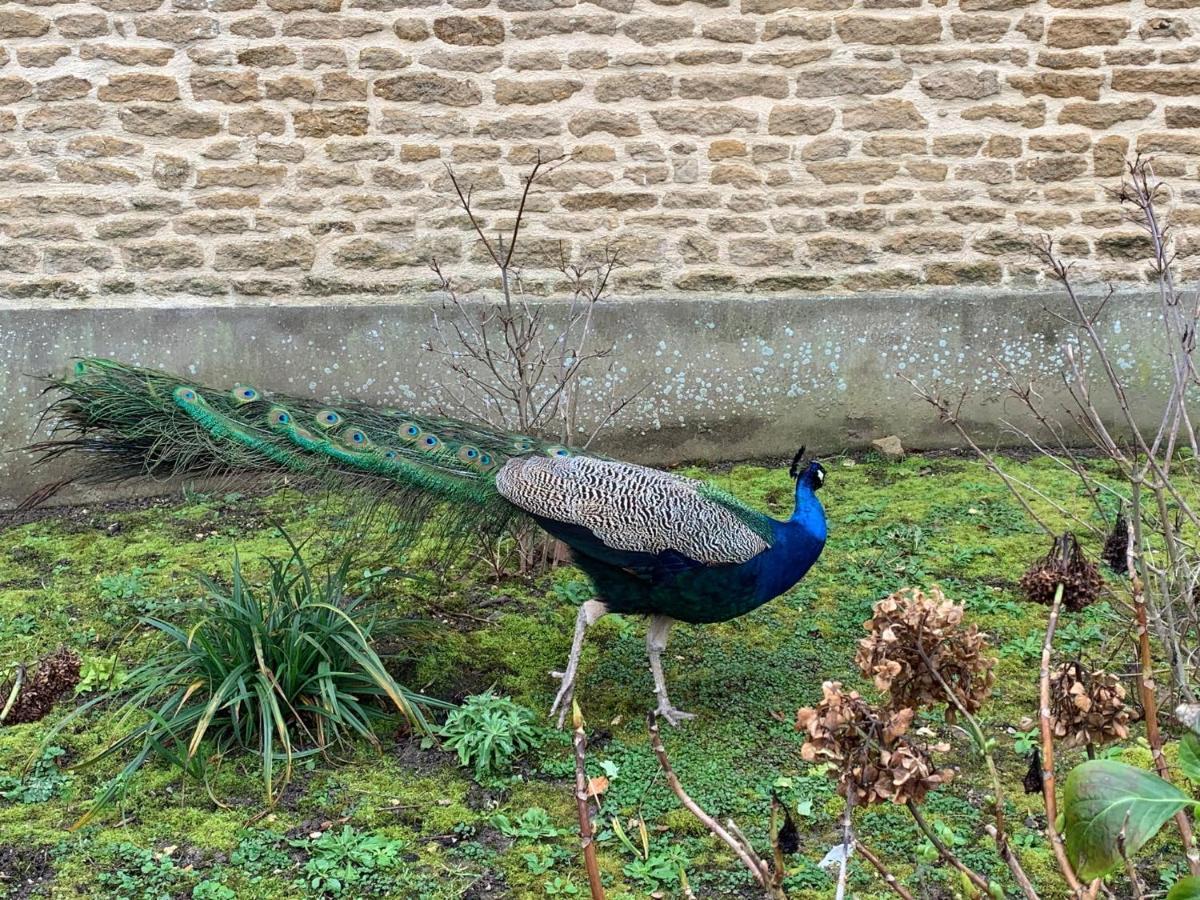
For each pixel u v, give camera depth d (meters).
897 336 3.51
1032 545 2.95
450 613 2.79
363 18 3.32
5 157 3.32
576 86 3.39
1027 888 1.40
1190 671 2.14
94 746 2.35
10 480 3.39
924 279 3.51
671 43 3.38
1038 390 3.52
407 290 3.46
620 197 3.45
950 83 3.41
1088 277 3.49
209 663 2.35
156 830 2.13
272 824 2.14
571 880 2.00
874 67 3.40
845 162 3.45
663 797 2.18
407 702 2.31
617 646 2.66
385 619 2.62
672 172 3.44
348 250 3.43
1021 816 2.11
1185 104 3.40
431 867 2.04
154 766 2.29
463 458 2.47
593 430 3.52
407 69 3.35
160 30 3.29
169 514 3.30
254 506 3.32
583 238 3.46
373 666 2.33
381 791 2.22
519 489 2.38
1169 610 1.99
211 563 3.00
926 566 2.88
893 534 3.03
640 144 3.42
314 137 3.37
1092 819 1.24
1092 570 1.50
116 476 2.65
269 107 3.35
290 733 2.34
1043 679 1.42
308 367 3.45
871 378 3.53
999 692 2.41
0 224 3.34
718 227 3.47
